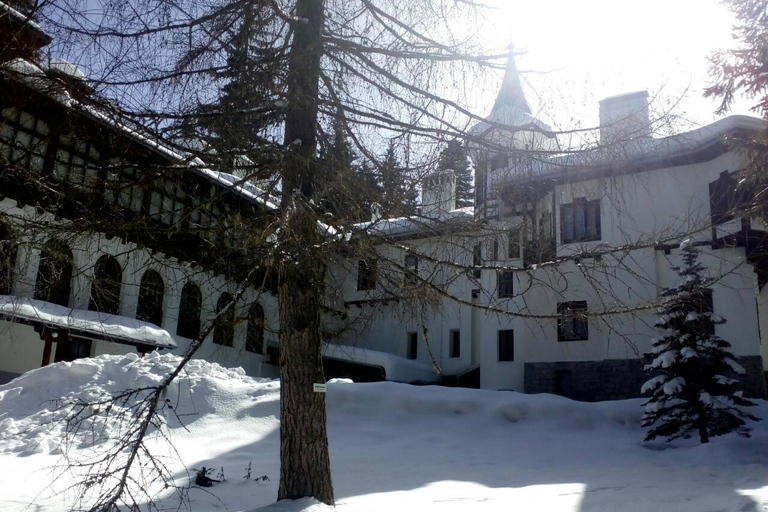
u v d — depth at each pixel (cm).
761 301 2786
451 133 709
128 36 657
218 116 635
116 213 606
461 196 726
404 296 691
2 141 590
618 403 1620
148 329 2062
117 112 616
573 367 2225
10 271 613
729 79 1258
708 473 986
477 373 2662
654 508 713
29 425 1335
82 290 658
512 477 1038
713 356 1351
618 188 714
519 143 719
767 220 1110
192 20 681
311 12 724
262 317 659
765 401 1659
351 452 1241
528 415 1516
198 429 1391
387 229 687
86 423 1291
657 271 1888
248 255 596
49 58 622
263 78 651
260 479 981
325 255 621
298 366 701
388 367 2508
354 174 650
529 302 1603
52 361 2042
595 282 735
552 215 727
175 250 631
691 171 1953
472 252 724
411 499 818
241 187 651
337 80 733
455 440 1357
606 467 1129
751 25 1263
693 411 1338
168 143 643
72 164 604
